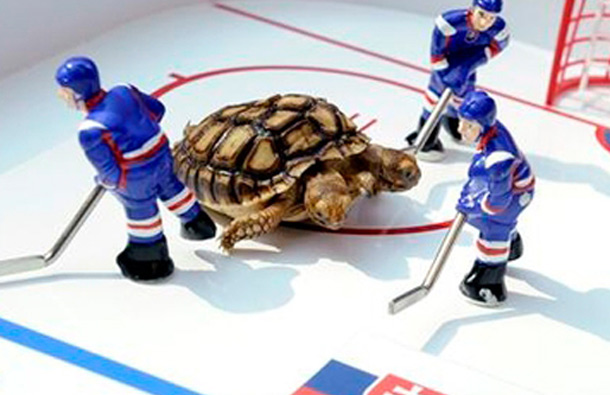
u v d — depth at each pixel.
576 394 0.47
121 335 0.48
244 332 0.49
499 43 0.57
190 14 0.73
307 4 0.76
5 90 0.64
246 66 0.68
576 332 0.49
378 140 0.61
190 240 0.53
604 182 0.58
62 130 0.61
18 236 0.53
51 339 0.48
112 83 0.65
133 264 0.51
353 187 0.53
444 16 0.57
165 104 0.63
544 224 0.55
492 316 0.50
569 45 0.66
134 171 0.49
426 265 0.52
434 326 0.49
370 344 0.48
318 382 0.47
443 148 0.60
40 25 0.66
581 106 0.65
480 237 0.50
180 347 0.48
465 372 0.47
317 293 0.50
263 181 0.52
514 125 0.63
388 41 0.71
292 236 0.54
